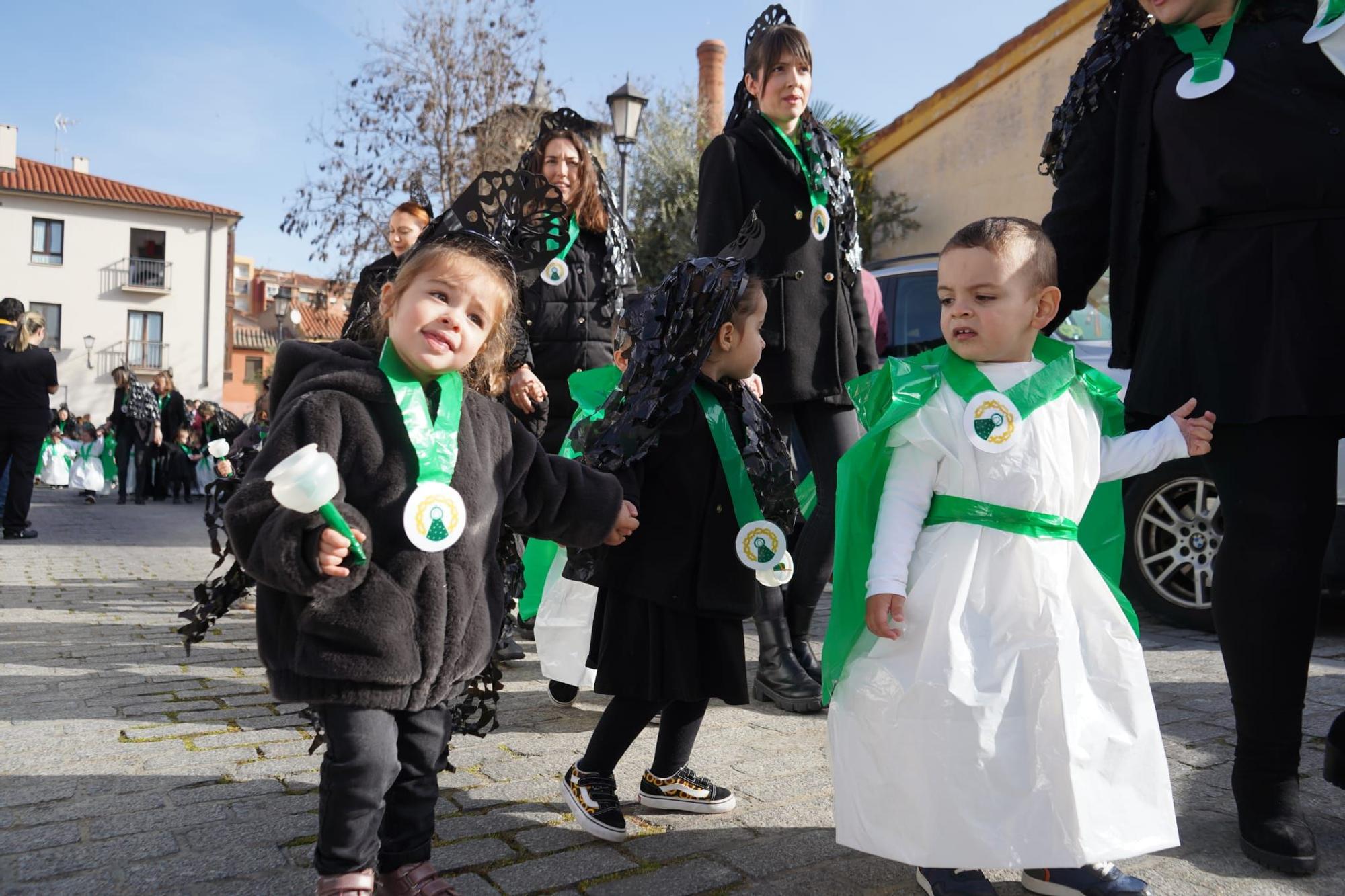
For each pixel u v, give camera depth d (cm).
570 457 310
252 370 5272
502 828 241
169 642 454
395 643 178
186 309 4112
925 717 194
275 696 181
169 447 1741
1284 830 216
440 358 192
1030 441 207
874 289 580
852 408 374
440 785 269
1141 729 201
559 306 418
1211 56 232
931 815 191
